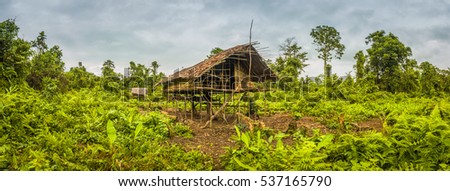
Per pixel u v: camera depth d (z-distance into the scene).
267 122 16.23
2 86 14.65
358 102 22.64
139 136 10.24
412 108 16.22
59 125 10.31
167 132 11.50
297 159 7.15
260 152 7.92
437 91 26.16
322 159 7.45
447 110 12.51
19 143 8.42
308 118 17.11
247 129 13.09
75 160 7.48
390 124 13.85
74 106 13.97
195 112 19.67
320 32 52.00
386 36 33.50
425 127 7.44
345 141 7.77
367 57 33.84
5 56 15.57
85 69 37.41
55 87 17.48
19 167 6.96
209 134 12.81
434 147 7.02
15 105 10.90
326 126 14.74
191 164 8.20
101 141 9.24
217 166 8.40
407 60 32.97
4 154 7.51
